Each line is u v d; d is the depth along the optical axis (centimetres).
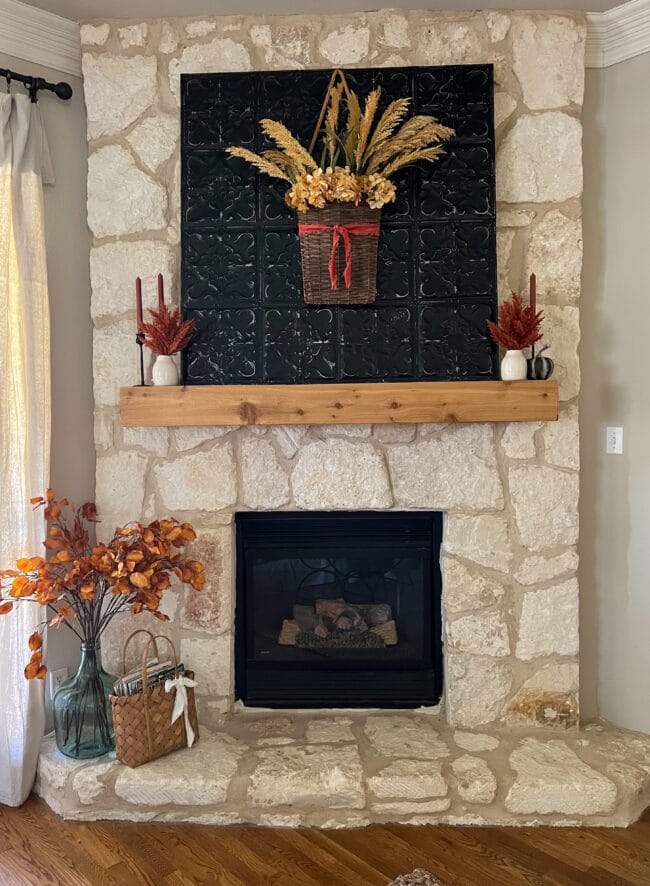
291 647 261
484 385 223
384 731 242
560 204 236
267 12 236
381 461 241
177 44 240
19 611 221
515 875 191
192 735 230
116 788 213
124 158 241
